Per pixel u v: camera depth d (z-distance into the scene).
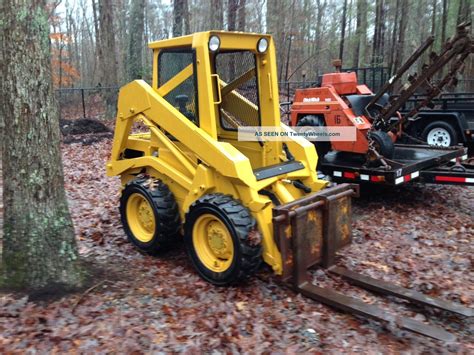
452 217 6.69
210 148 4.46
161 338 3.51
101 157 11.08
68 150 11.89
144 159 5.32
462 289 4.43
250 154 5.37
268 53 4.91
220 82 5.32
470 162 9.58
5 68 3.84
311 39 30.80
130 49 19.81
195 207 4.51
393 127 7.80
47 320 3.66
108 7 18.00
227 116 5.43
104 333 3.53
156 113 5.00
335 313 3.97
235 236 4.17
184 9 16.39
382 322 3.66
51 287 4.08
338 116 7.99
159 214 4.95
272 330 3.69
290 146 5.12
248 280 4.50
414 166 6.91
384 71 13.37
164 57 5.17
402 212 6.95
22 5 3.73
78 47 39.53
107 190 8.12
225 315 3.89
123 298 4.13
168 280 4.59
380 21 25.69
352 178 7.02
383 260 5.14
